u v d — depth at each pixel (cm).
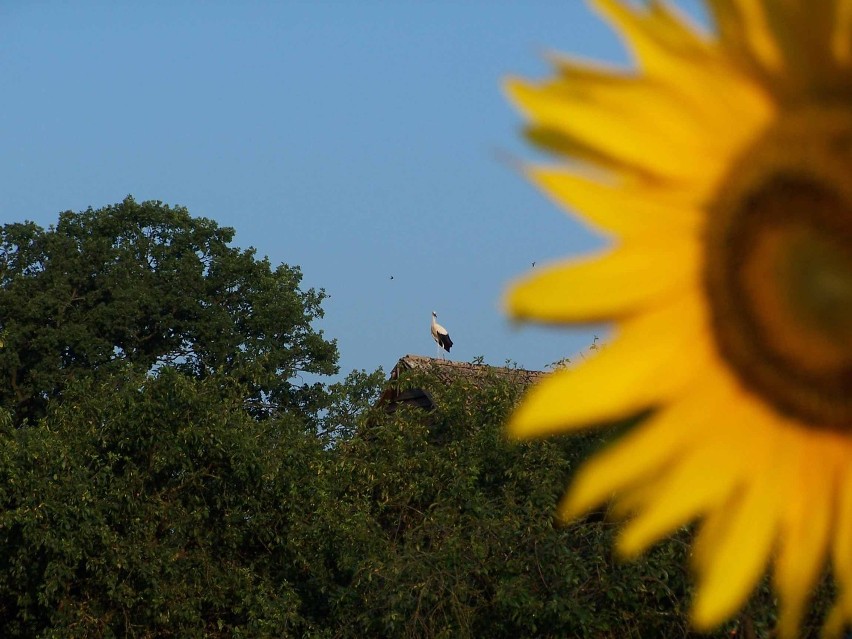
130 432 4709
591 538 3105
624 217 490
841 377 504
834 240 496
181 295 11200
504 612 3194
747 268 495
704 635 2669
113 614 4384
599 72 482
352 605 3853
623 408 489
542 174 478
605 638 3011
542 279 468
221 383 5372
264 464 4691
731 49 494
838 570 507
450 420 4778
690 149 495
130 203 11619
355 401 7731
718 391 503
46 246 11125
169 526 4625
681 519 495
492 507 3659
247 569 4553
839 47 491
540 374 5197
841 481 506
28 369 10769
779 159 496
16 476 4250
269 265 11825
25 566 4312
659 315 498
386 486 4612
